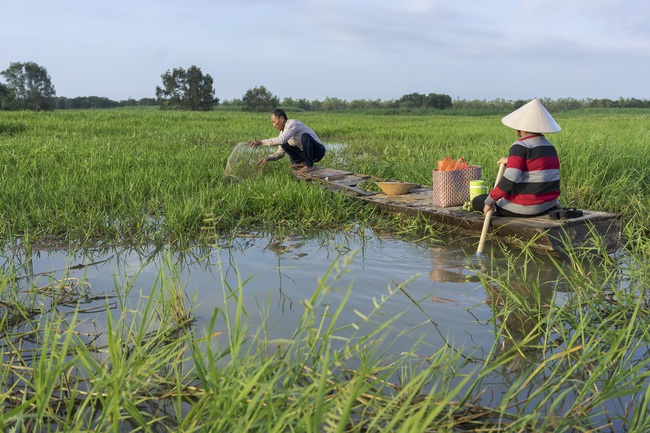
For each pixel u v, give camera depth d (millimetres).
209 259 5324
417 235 6297
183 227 6301
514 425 2484
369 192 7797
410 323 3699
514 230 5527
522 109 5711
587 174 8062
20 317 3863
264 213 7098
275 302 4113
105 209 6957
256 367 2717
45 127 21391
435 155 12102
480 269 4910
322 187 8055
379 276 4703
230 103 104688
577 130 17422
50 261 5301
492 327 3652
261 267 5039
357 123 32750
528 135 5707
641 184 8180
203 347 3314
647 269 4223
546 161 5656
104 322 3773
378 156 14164
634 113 65438
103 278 4770
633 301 3963
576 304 3857
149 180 8633
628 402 2783
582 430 2479
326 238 6191
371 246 5805
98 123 24859
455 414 2623
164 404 2746
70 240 6000
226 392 2215
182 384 2852
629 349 3295
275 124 10258
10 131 19891
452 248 5668
